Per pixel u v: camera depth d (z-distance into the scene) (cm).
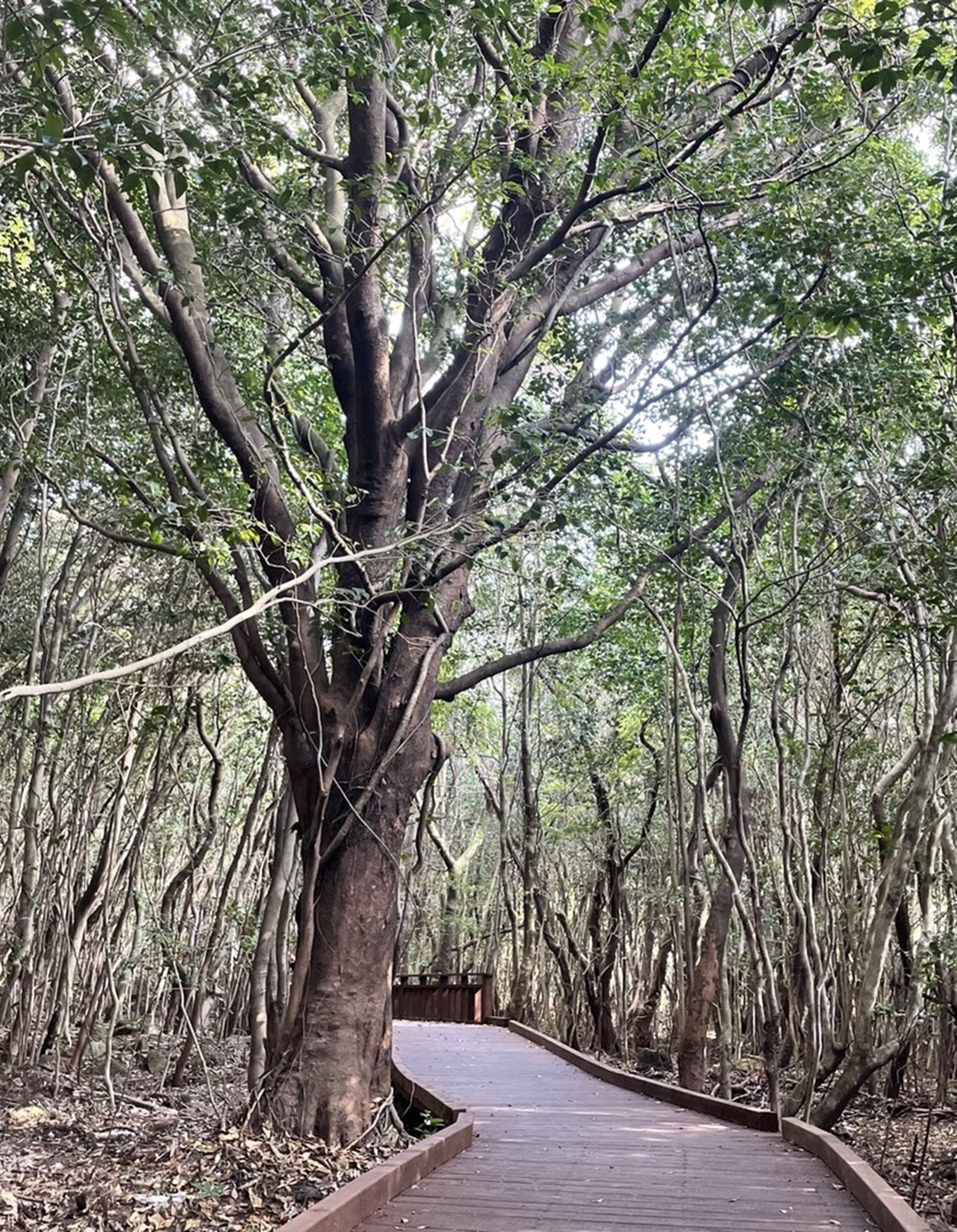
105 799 1700
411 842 2527
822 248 970
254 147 757
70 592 1399
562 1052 1675
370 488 907
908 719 1606
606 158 938
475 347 918
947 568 909
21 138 570
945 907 1519
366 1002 829
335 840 834
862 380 1049
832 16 927
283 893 1009
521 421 884
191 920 1869
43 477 805
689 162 993
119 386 990
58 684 443
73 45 671
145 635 1360
